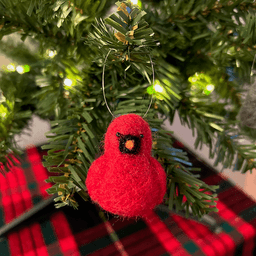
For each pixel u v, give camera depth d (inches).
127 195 5.4
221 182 13.9
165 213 11.9
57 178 6.1
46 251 10.2
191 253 10.1
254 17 7.1
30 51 9.4
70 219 11.5
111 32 6.4
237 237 10.6
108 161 5.7
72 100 8.4
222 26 8.1
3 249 10.3
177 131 17.1
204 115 8.9
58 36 8.5
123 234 10.9
